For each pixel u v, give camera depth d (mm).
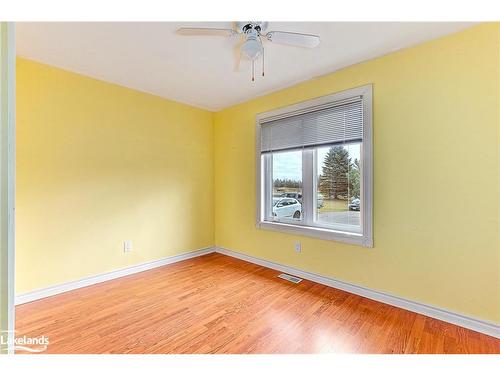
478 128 1701
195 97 3166
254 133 3213
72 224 2418
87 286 2492
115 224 2719
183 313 1989
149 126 3014
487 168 1674
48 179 2277
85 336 1691
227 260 3365
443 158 1838
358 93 2250
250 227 3289
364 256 2254
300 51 2072
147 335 1705
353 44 1965
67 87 2391
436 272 1880
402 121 2018
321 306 2096
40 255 2230
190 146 3463
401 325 1808
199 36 1870
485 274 1688
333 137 2455
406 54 1998
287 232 2836
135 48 2027
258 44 1680
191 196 3482
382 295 2146
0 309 704
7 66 695
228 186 3588
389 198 2094
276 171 3047
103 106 2631
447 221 1828
